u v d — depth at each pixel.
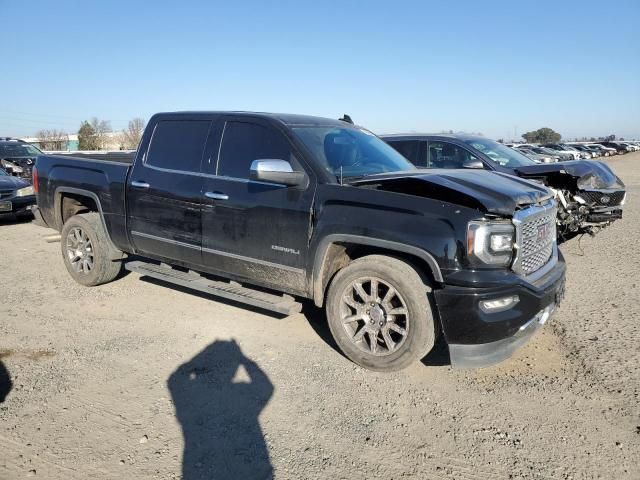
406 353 3.74
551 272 4.06
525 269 3.75
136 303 5.51
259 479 2.75
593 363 4.09
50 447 2.98
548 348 4.39
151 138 5.32
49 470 2.79
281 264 4.30
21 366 4.00
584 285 6.24
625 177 25.92
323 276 4.16
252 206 4.39
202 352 4.31
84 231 5.81
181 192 4.86
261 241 4.37
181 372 3.95
